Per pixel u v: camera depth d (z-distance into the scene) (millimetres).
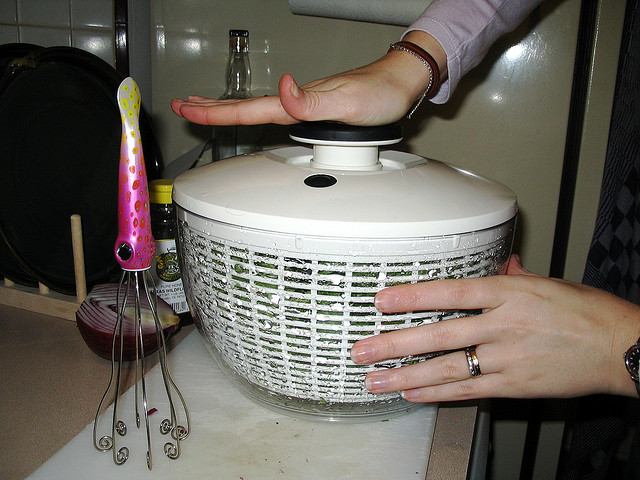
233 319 399
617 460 1002
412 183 387
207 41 731
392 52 471
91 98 607
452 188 390
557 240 721
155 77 757
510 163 687
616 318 376
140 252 363
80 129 602
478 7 494
